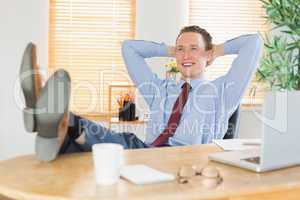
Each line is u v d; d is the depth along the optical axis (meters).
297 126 1.31
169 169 1.24
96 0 3.82
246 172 1.23
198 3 3.88
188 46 2.24
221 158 1.34
